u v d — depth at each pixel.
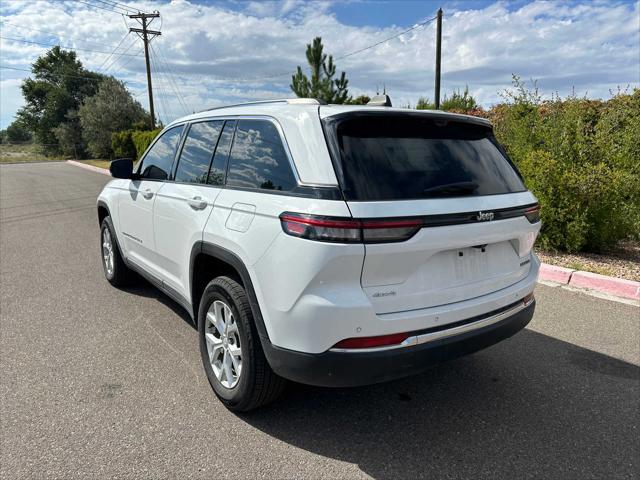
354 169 2.38
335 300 2.31
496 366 3.72
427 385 3.44
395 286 2.42
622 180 6.84
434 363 2.53
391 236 2.31
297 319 2.41
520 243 3.00
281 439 2.79
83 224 10.16
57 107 65.75
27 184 20.69
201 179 3.45
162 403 3.16
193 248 3.29
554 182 6.74
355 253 2.27
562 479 2.47
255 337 2.76
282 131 2.75
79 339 4.15
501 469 2.54
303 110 2.69
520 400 3.23
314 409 3.12
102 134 48.41
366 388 3.39
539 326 4.48
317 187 2.40
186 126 3.95
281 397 3.26
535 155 7.16
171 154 4.05
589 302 5.11
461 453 2.68
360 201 2.31
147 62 32.19
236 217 2.85
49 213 11.75
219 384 3.12
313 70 19.70
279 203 2.55
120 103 49.38
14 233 9.15
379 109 2.60
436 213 2.44
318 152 2.47
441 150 2.76
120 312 4.80
